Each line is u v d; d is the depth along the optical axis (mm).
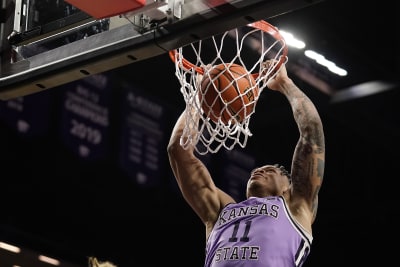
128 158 10227
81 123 9867
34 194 9547
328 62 10320
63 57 4531
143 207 10461
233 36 7648
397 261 11164
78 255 9719
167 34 4109
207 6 3990
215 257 4258
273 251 4129
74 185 9852
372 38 10656
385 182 11523
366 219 11477
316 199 4344
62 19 4566
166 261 10664
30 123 9469
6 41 4828
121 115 10258
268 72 4551
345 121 11047
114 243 10188
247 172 11219
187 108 4512
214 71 4414
